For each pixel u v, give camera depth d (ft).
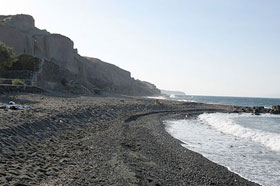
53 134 48.78
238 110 189.37
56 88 193.06
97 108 98.78
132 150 46.39
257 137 67.51
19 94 111.96
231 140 65.92
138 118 102.47
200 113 156.56
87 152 39.19
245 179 35.78
